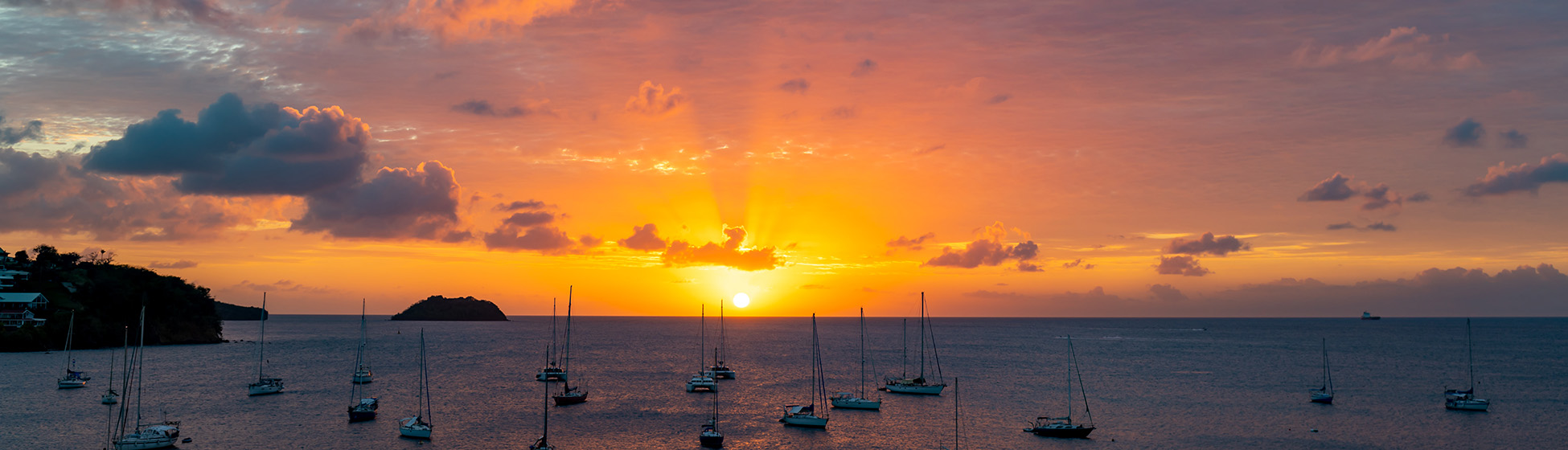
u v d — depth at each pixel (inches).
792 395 5782.5
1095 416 4832.7
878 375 7495.1
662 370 7819.9
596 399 5472.4
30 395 5492.1
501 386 6294.3
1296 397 5757.9
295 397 5502.0
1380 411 5113.2
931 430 4330.7
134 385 6136.8
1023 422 4611.2
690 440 4005.9
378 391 5861.2
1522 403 5511.8
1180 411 5068.9
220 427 4276.6
